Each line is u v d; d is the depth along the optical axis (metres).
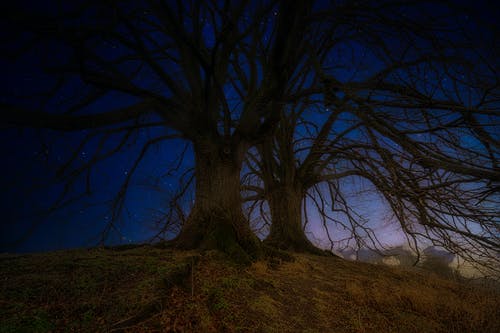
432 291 8.20
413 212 6.49
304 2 7.36
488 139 5.23
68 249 8.36
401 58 6.64
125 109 7.95
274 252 9.17
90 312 4.07
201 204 8.88
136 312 4.20
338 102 7.61
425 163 6.25
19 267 5.60
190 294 5.21
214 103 9.92
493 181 4.93
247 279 6.48
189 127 9.14
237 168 9.40
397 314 6.51
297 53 8.85
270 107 9.19
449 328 6.30
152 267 5.86
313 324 5.43
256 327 4.85
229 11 8.68
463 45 6.15
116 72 7.23
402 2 6.77
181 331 4.21
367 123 6.89
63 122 6.66
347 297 6.98
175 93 8.80
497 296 8.07
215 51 7.43
